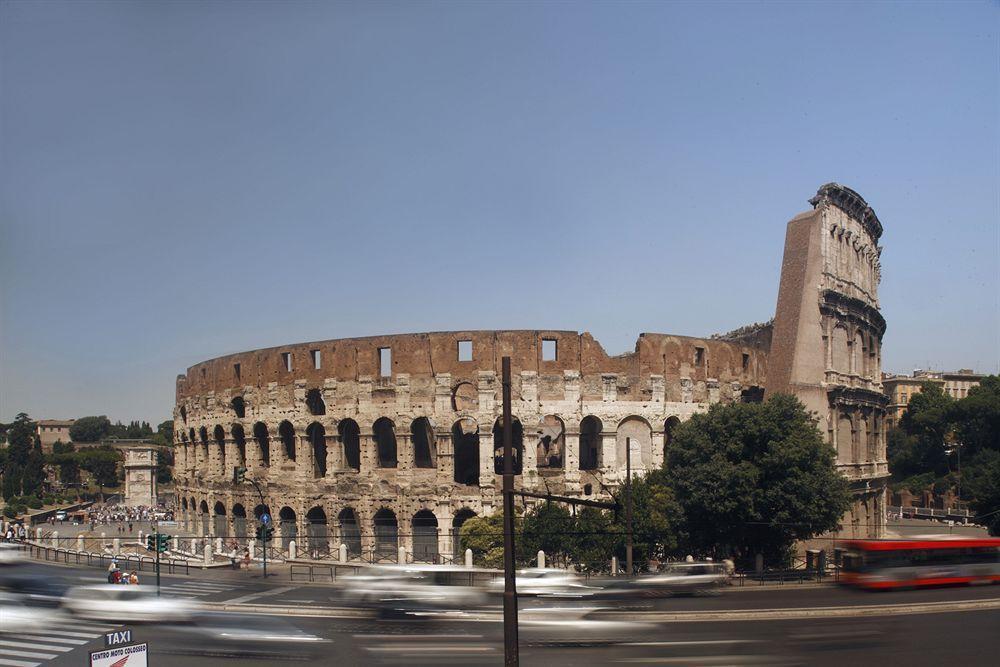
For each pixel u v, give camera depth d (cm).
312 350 9862
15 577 7738
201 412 11412
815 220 10319
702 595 6362
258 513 10462
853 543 6769
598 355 9362
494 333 9238
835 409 10375
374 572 6425
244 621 5409
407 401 9275
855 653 4241
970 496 10562
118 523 16150
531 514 8388
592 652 4334
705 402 9931
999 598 6009
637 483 8331
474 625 5222
